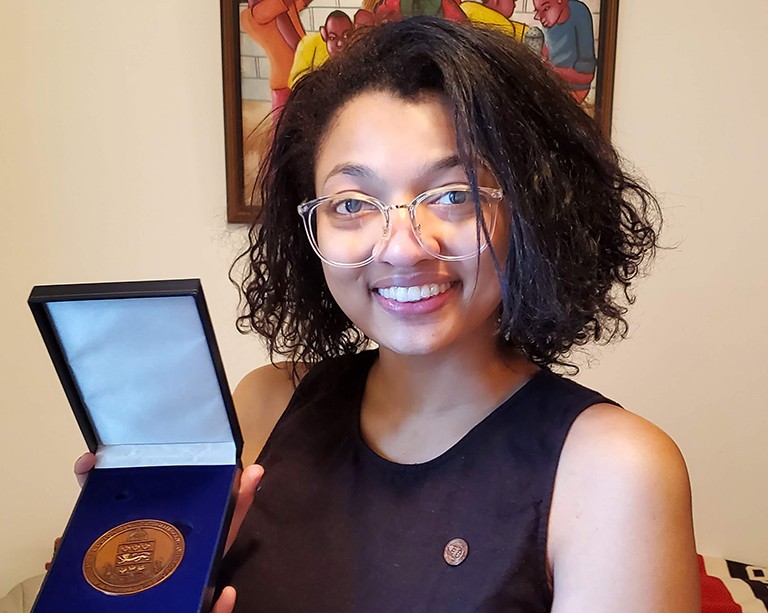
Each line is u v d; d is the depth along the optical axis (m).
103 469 0.73
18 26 1.45
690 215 1.55
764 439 1.65
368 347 0.99
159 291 0.60
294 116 0.84
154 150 1.52
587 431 0.68
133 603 0.61
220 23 1.46
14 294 1.55
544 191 0.69
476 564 0.66
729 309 1.59
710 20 1.47
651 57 1.49
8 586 1.67
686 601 0.63
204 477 0.71
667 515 0.63
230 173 1.50
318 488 0.77
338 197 0.71
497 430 0.72
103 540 0.66
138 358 0.66
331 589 0.71
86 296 0.61
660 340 1.60
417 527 0.70
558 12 1.45
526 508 0.67
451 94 0.66
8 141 1.49
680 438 1.65
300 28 1.46
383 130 0.68
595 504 0.65
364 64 0.72
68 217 1.54
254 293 0.97
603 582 0.62
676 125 1.51
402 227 0.67
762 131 1.52
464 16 1.45
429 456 0.75
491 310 0.72
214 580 0.64
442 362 0.75
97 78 1.48
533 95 0.70
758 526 1.69
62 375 0.67
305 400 0.88
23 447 1.62
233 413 0.71
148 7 1.46
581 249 0.73
